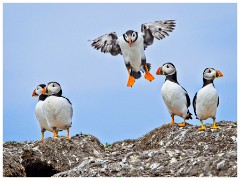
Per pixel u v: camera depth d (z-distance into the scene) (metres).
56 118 19.98
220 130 19.53
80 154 19.28
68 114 20.11
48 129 21.69
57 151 19.06
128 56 23.09
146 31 22.94
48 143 19.22
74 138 20.39
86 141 20.16
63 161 18.88
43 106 20.11
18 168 18.23
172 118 20.95
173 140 19.67
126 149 21.12
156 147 19.91
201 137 19.30
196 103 19.88
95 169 16.89
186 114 20.53
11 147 20.41
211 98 19.56
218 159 15.74
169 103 20.45
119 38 22.94
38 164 18.77
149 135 20.78
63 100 19.97
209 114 19.86
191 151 18.50
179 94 20.27
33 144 20.03
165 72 20.52
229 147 18.58
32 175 18.86
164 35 22.73
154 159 17.20
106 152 20.80
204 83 19.81
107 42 23.02
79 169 17.06
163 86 20.52
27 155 18.67
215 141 19.00
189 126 20.42
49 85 20.27
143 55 23.17
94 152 19.75
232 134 19.16
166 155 17.48
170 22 22.23
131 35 22.69
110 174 16.58
